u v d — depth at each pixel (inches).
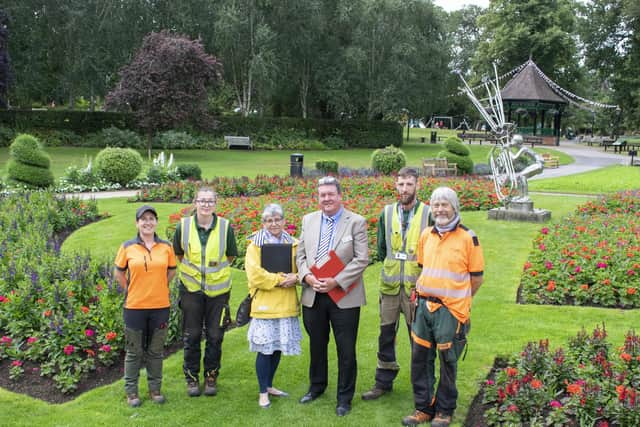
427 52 1768.0
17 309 246.8
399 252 199.0
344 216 196.2
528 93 1763.0
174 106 1279.5
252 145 1641.2
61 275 276.4
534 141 1824.6
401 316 272.2
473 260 177.0
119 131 1498.5
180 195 653.3
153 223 198.7
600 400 169.2
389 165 924.0
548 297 296.7
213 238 207.9
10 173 700.7
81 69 1493.6
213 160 1279.5
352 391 193.0
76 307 243.8
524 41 1961.1
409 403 197.9
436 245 179.3
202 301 207.8
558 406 169.5
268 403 197.6
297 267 196.1
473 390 201.5
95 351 230.5
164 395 206.7
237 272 358.0
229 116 1670.8
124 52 1541.6
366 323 271.3
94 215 534.9
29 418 190.4
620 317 268.1
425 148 1804.9
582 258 311.3
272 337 194.7
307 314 196.9
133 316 195.9
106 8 1503.4
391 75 1737.2
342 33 1790.1
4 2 1450.5
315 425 183.9
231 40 1529.3
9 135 1425.9
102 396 205.5
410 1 1715.1
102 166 772.0
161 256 199.9
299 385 214.5
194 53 1294.3
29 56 1493.6
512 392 178.5
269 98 1782.7
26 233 391.5
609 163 1268.5
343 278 187.3
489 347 236.5
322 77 1750.7
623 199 524.7
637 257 313.1
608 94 2322.8
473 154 1534.2
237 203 489.4
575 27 2057.1
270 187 676.7
